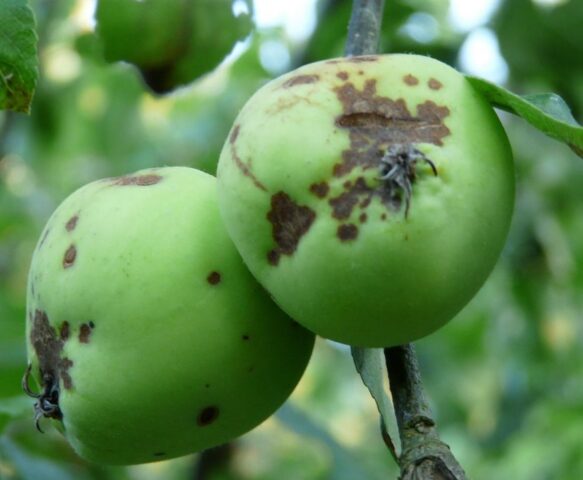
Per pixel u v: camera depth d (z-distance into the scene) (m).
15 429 0.52
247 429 0.34
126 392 0.32
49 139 0.78
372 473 0.56
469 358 0.87
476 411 0.88
